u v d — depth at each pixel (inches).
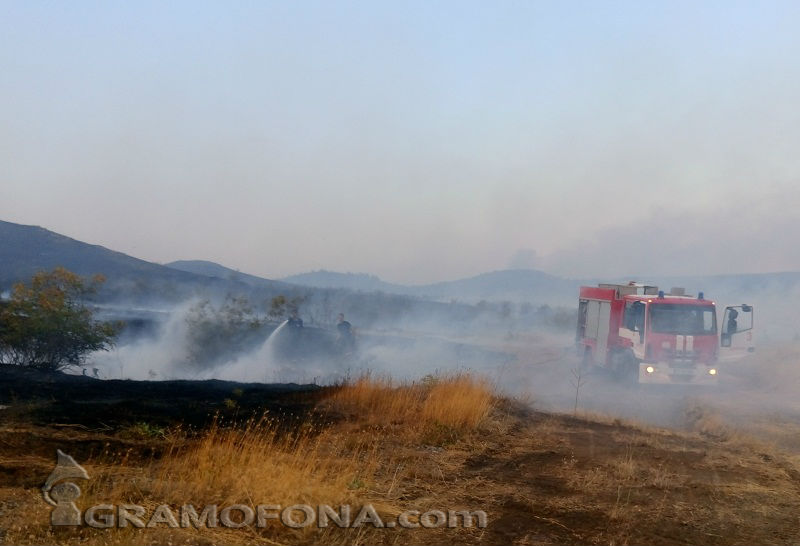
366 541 250.1
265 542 239.1
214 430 343.6
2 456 308.3
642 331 817.5
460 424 459.2
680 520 296.5
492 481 347.9
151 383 597.3
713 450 452.1
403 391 528.7
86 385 561.3
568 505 311.1
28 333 685.9
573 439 466.9
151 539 228.5
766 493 343.3
